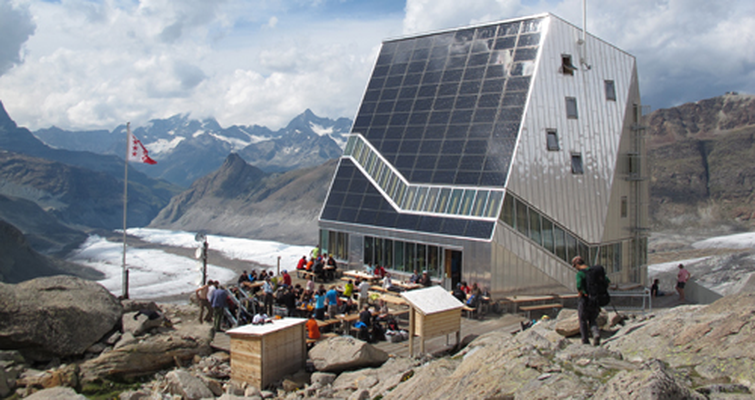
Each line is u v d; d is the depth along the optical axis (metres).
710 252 131.88
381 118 49.31
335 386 19.17
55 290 21.53
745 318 13.73
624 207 46.38
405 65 50.75
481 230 37.19
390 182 45.31
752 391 11.01
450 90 45.62
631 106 47.88
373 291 36.88
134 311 24.72
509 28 45.00
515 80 42.00
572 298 39.06
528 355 14.42
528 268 38.00
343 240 47.22
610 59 46.62
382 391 16.97
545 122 40.91
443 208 40.50
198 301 32.81
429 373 16.17
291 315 29.91
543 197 39.66
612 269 44.66
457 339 24.19
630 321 19.23
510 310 35.72
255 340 19.61
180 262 167.75
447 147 42.84
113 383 19.03
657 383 10.47
